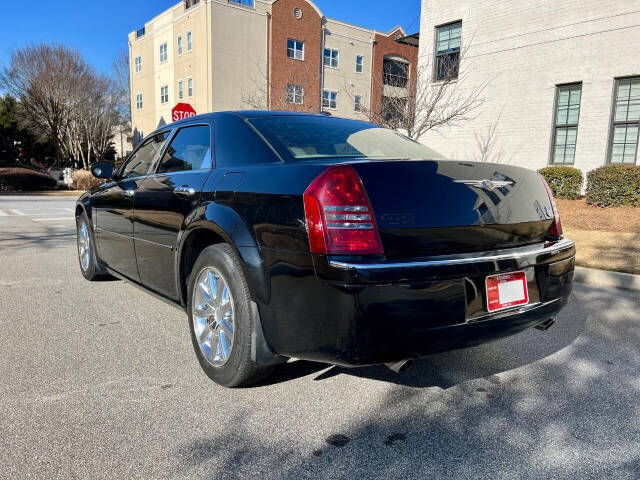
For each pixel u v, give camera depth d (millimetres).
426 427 2393
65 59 36469
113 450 2135
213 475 1981
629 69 10711
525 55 12445
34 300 4473
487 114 13344
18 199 20375
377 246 2160
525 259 2559
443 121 12812
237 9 31000
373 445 2223
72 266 6047
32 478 1927
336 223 2150
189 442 2215
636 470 2051
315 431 2334
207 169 3105
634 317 4270
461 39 13859
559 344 3592
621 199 9852
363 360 2141
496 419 2477
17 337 3506
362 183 2195
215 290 2795
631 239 7512
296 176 2363
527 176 2842
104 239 4512
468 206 2422
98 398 2607
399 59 40125
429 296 2193
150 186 3592
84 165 41219
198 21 31062
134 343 3426
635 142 10852
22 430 2273
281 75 33125
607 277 5500
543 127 12273
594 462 2105
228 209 2656
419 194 2293
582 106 11484
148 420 2395
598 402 2670
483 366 3174
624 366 3182
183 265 3148
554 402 2670
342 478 1979
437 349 2279
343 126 3328
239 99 31672
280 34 32906
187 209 3023
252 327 2514
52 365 3027
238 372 2596
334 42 35688
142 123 40406
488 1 13070
